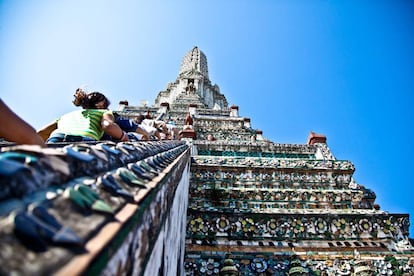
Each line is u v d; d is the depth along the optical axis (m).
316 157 11.92
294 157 11.92
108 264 1.06
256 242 7.29
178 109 24.16
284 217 7.68
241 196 8.91
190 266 6.64
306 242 7.40
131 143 3.12
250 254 7.04
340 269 6.93
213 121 20.06
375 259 7.16
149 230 1.87
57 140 3.82
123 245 1.26
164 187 2.60
